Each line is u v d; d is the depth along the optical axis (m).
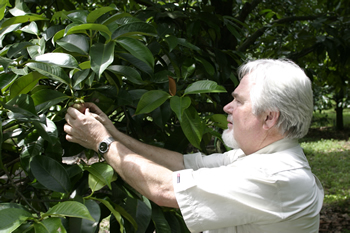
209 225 1.08
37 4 1.81
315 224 1.17
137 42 1.08
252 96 1.17
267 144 1.20
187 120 1.18
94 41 1.24
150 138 1.59
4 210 0.82
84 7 2.69
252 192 1.06
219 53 1.70
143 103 1.10
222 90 1.12
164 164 1.42
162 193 1.10
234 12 3.74
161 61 1.53
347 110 17.47
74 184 1.15
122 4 2.89
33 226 0.84
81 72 1.13
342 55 2.69
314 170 6.74
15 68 1.08
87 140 1.18
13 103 1.01
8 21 1.13
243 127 1.22
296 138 1.19
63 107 1.33
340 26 2.73
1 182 1.50
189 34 1.73
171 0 2.69
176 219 1.28
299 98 1.12
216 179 1.08
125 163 1.13
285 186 1.07
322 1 3.98
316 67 3.89
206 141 1.73
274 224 1.08
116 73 1.20
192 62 1.49
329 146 8.92
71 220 0.97
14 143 1.29
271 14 3.70
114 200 1.16
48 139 1.04
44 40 1.21
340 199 5.06
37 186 1.07
